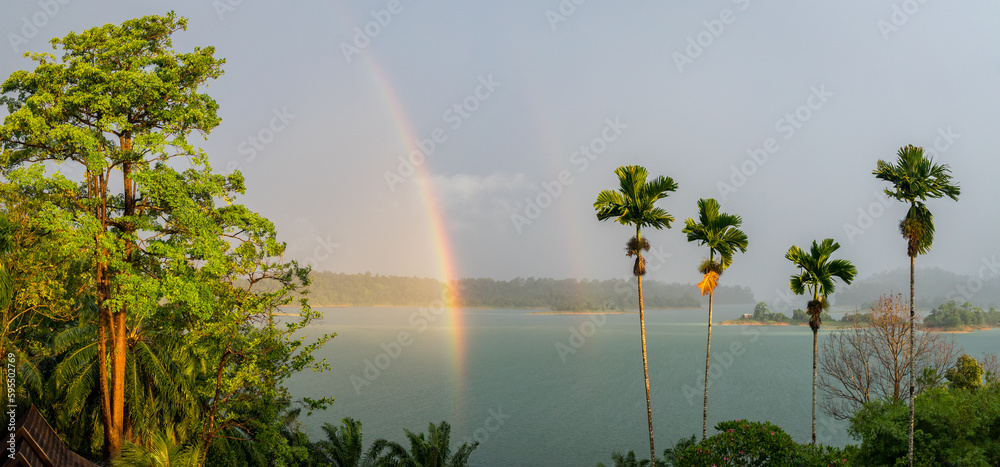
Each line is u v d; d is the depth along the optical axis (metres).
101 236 25.12
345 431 40.38
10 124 24.69
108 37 28.00
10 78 26.53
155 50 29.94
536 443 98.44
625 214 30.47
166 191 26.62
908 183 26.09
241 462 33.62
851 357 48.72
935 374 45.69
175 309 30.97
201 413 31.47
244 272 27.53
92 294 30.38
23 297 24.66
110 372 29.30
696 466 26.31
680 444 40.94
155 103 28.70
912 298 26.39
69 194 26.17
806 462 25.69
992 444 24.94
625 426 112.12
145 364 30.09
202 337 27.56
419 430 106.12
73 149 26.59
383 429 106.75
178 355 31.75
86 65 26.34
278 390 30.78
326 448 39.19
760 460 25.72
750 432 26.17
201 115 29.31
